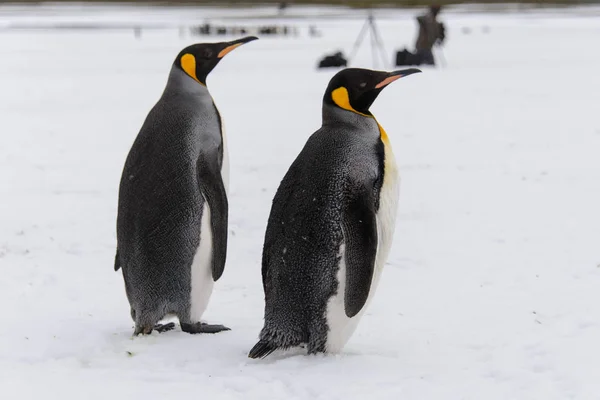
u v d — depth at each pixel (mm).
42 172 28047
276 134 35312
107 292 15148
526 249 18250
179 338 11836
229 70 67625
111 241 19328
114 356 11000
